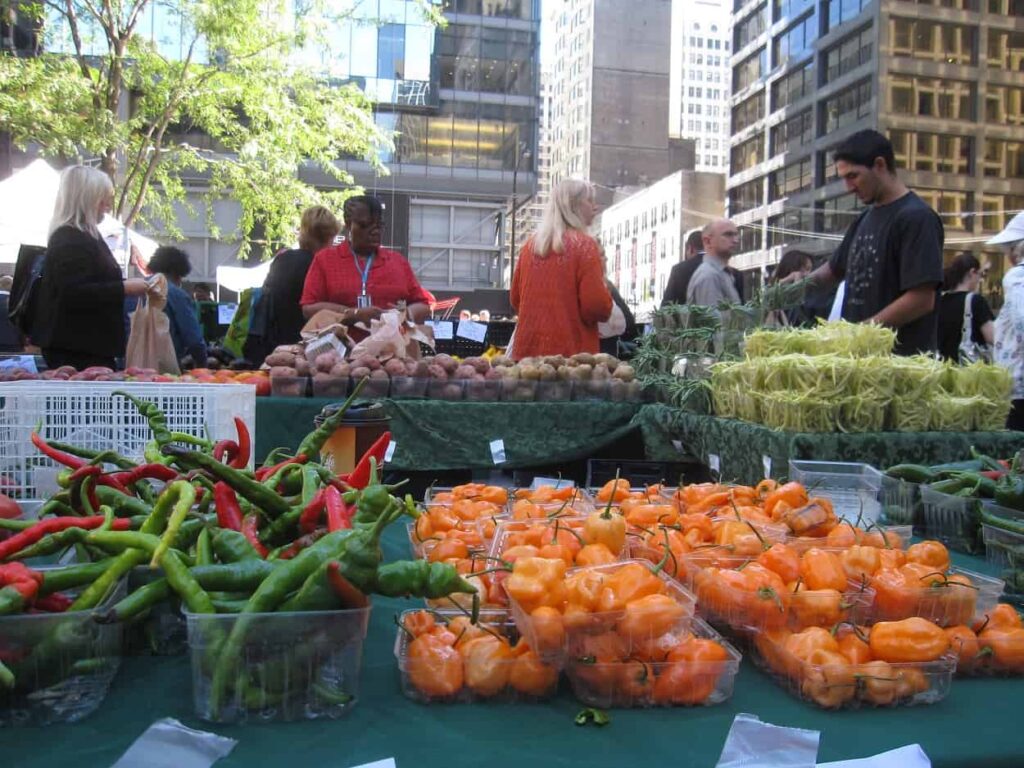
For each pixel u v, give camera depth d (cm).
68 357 478
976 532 256
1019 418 482
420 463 477
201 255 3189
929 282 391
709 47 14625
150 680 156
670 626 153
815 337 376
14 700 136
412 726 142
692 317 514
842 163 421
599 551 181
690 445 435
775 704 155
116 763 126
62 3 1619
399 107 3631
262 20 1706
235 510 169
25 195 933
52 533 152
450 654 151
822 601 168
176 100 1677
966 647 166
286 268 623
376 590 140
